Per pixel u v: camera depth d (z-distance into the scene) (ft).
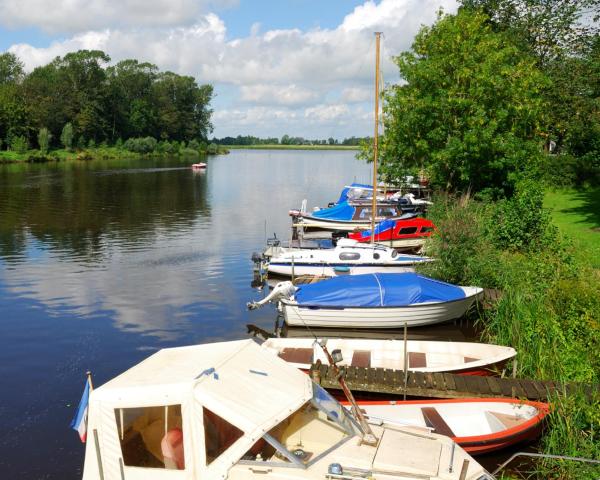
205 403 23.29
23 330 58.70
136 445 23.80
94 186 206.59
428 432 27.43
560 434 33.19
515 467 32.94
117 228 120.67
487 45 104.37
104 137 444.14
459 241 67.00
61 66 428.15
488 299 60.18
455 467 23.98
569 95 99.81
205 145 545.44
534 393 38.58
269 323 61.82
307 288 60.08
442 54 106.22
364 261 76.59
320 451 24.34
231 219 136.77
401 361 47.91
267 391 25.05
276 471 22.71
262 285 76.69
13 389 45.37
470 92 100.73
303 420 25.35
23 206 150.82
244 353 27.58
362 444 25.17
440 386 40.16
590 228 86.69
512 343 49.75
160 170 302.66
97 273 81.87
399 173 113.39
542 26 140.46
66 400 43.47
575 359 42.11
